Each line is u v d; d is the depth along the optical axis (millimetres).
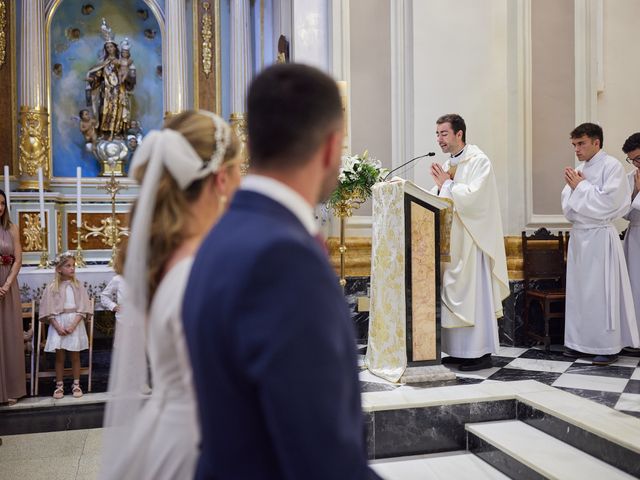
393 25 6645
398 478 3635
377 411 3959
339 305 956
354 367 995
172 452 1295
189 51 8461
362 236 6504
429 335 4574
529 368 5059
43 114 7734
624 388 4359
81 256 7094
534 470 3361
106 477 1440
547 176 6562
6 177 6328
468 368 4957
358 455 902
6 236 5664
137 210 1371
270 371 852
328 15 6656
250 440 931
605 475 3193
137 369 1479
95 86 8062
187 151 1362
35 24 7680
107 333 7105
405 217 4480
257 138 1069
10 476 3918
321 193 1148
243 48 8266
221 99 8484
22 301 6441
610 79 6984
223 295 915
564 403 3953
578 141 5367
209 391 945
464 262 4930
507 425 4078
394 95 6637
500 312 5121
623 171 5215
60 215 7738
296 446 845
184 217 1366
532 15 6551
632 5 7055
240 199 1056
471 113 6578
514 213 6473
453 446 4102
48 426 5020
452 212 4602
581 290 5309
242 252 927
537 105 6555
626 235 5684
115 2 8336
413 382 4480
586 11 6648
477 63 6602
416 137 6488
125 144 8125
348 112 6492
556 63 6605
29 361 6477
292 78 1063
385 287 4715
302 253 921
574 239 5395
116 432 1467
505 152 6609
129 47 8156
